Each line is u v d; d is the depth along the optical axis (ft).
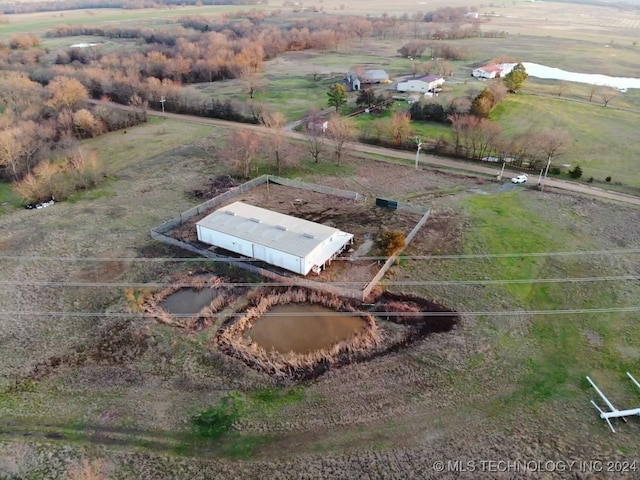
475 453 111.55
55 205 224.94
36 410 122.42
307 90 422.00
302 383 130.11
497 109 361.10
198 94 411.95
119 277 172.76
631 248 189.37
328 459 110.32
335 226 204.74
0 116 292.20
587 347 141.49
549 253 185.88
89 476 102.32
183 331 147.95
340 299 161.27
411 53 572.51
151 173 259.19
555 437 115.14
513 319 152.56
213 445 113.80
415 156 283.59
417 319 152.76
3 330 148.25
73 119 312.09
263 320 153.79
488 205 222.28
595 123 334.03
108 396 126.41
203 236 191.01
